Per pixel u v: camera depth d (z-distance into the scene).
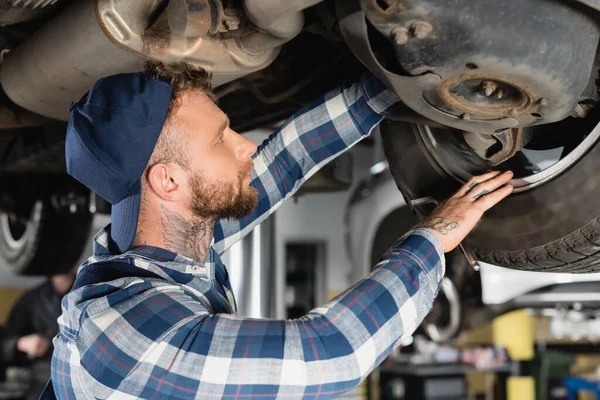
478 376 6.64
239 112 1.73
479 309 3.47
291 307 7.14
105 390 0.78
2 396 3.61
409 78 0.90
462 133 1.17
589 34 0.86
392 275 0.82
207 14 0.96
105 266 0.86
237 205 0.92
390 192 3.16
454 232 0.90
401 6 0.80
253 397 0.75
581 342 6.90
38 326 3.62
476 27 0.81
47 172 2.62
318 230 7.29
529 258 1.17
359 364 0.77
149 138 0.84
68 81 1.22
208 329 0.77
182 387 0.75
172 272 0.86
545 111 0.92
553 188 1.10
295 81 1.43
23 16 1.27
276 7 0.93
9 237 3.08
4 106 1.67
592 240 1.09
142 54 1.05
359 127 1.12
